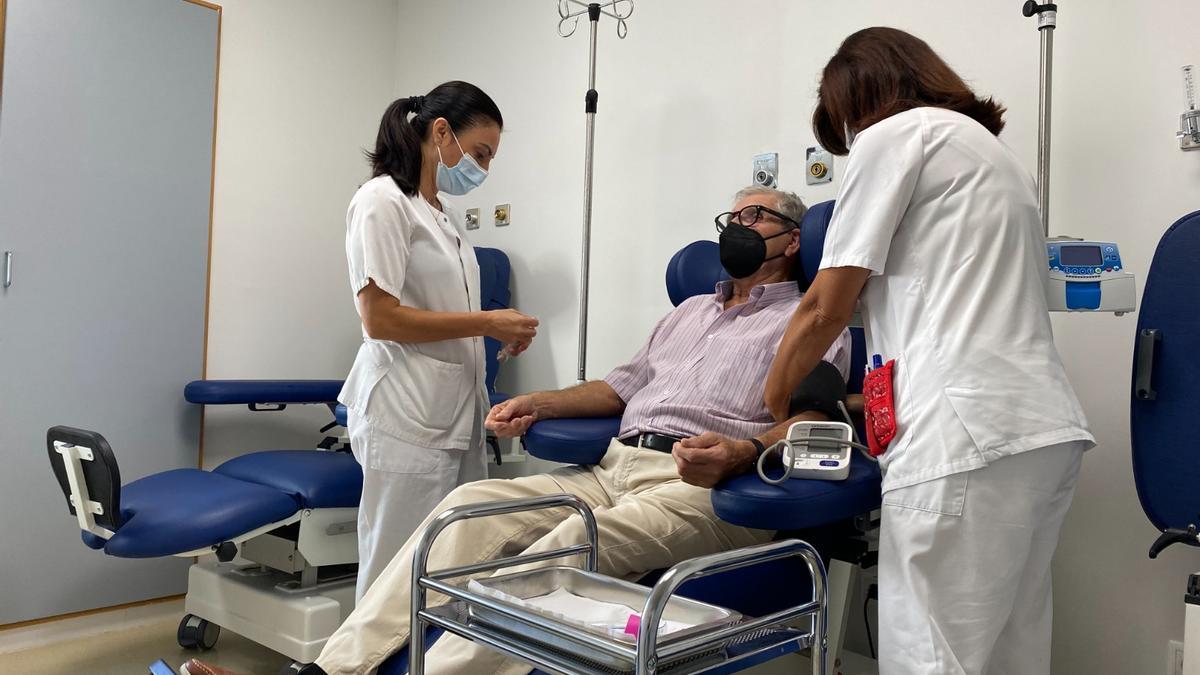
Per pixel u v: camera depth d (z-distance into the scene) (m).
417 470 2.06
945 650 1.21
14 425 2.65
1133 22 1.78
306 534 2.31
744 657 1.06
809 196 2.31
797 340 1.39
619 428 1.94
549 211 3.06
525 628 1.09
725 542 1.66
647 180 2.73
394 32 3.75
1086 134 1.83
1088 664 1.80
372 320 1.99
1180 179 1.71
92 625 2.79
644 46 2.77
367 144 3.63
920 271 1.30
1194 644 1.31
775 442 1.47
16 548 2.65
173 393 3.00
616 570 1.56
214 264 3.13
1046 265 1.39
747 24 2.49
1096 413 1.81
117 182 2.87
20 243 2.66
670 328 2.11
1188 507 1.46
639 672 0.92
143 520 2.09
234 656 2.60
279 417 3.29
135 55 2.93
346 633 1.51
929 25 2.10
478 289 2.31
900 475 1.27
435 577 1.24
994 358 1.23
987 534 1.21
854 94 1.45
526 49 3.19
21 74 2.67
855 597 2.13
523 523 1.66
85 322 2.79
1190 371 1.47
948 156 1.31
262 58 3.28
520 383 3.13
